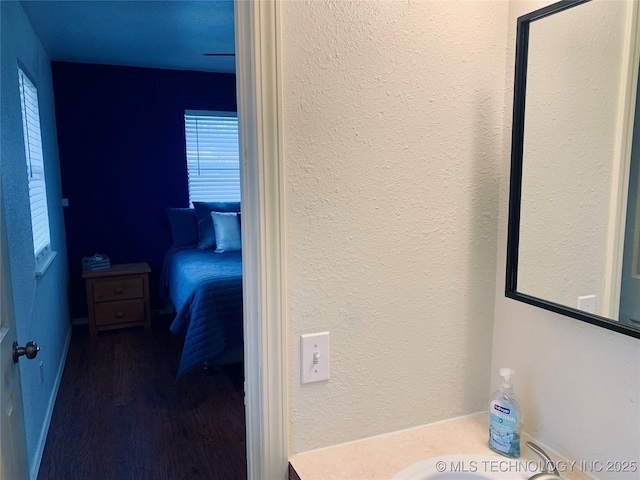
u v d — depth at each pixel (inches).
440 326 45.4
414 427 45.8
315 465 39.9
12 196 82.2
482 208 45.3
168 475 86.3
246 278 39.5
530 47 40.3
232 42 146.6
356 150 39.5
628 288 33.9
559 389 40.6
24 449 60.9
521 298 42.5
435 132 42.3
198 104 189.5
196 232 180.5
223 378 128.7
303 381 40.5
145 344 155.4
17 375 57.6
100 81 173.9
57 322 131.6
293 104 36.8
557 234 39.0
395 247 42.3
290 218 37.9
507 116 44.2
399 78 40.2
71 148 172.4
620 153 34.1
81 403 114.0
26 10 114.2
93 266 169.3
